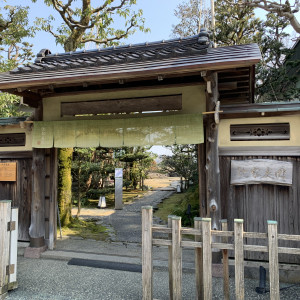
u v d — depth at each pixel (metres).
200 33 4.82
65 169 7.89
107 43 9.31
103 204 12.12
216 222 4.19
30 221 5.52
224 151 4.39
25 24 10.04
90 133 4.64
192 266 4.46
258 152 4.29
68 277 4.20
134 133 4.45
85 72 4.08
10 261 3.66
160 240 3.04
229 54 3.72
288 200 4.17
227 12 12.78
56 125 4.80
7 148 5.59
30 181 5.54
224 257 2.93
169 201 12.95
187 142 4.18
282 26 12.15
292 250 2.60
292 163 4.18
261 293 3.58
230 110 4.23
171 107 4.54
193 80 4.55
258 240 4.26
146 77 4.00
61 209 7.73
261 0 8.22
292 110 4.03
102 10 8.73
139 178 18.61
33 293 3.62
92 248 5.64
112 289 3.77
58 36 9.36
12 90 4.47
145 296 3.02
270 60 11.98
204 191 4.63
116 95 4.82
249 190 4.33
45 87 4.48
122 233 7.25
